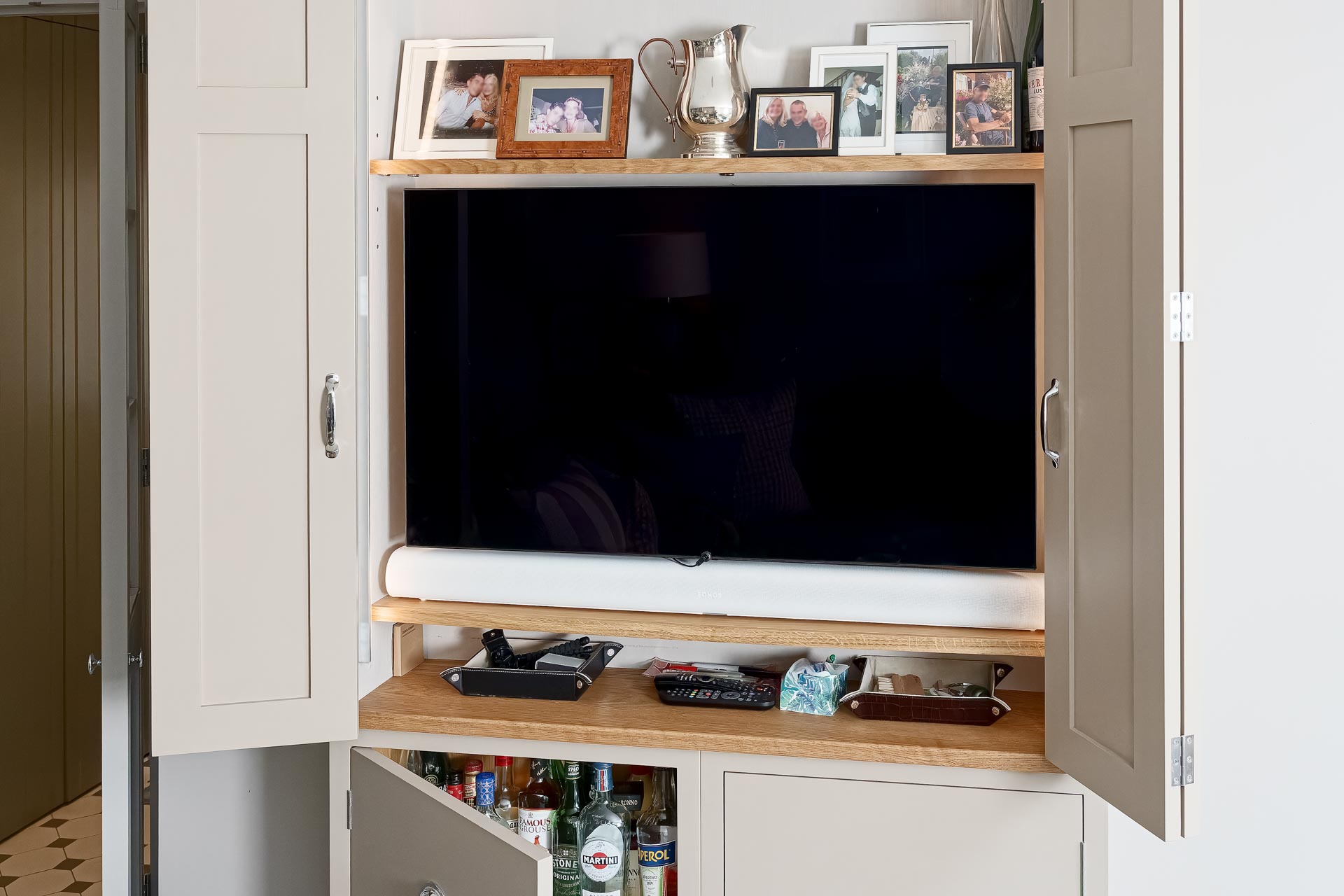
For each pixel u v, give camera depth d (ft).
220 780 7.73
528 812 6.64
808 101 6.53
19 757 10.81
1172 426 4.68
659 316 6.73
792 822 5.98
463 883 5.33
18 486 10.79
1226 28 6.50
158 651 6.05
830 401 6.59
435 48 7.05
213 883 7.79
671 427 6.76
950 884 5.86
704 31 6.97
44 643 11.14
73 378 11.42
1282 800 6.68
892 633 6.21
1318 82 6.46
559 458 6.88
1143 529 4.86
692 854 6.10
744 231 6.61
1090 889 5.73
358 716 6.25
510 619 6.56
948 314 6.44
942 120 6.51
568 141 6.64
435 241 6.89
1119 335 5.01
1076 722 5.47
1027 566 6.43
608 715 6.32
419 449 6.99
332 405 5.97
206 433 6.03
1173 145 4.64
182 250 5.97
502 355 6.89
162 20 5.93
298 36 5.96
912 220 6.44
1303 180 6.49
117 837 6.89
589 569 6.72
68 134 11.27
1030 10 6.61
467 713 6.33
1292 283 6.52
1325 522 6.55
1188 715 4.73
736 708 6.45
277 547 6.10
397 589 6.86
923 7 6.73
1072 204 5.37
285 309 6.02
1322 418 6.53
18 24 10.69
